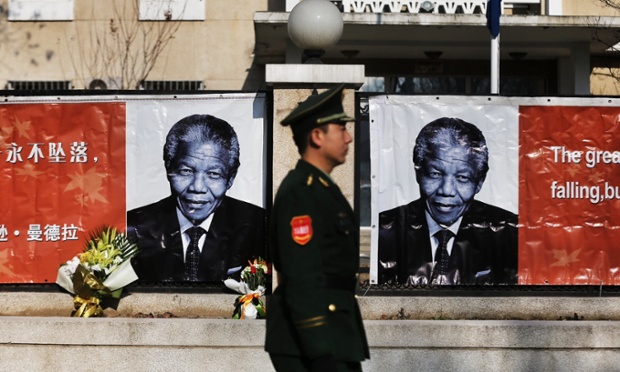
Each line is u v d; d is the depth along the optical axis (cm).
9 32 1727
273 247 498
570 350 792
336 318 487
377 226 877
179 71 1723
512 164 880
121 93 884
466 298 852
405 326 791
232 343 792
